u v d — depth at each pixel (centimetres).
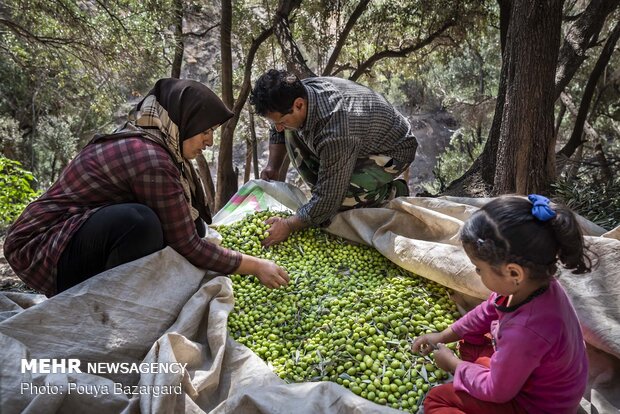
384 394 209
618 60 1084
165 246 244
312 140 297
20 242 231
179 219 239
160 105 245
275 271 265
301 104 286
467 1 886
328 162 292
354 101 303
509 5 670
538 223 166
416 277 281
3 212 612
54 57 898
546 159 427
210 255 251
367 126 304
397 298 261
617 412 197
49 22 841
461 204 301
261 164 1764
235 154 1808
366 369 222
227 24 834
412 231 307
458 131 1464
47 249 226
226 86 879
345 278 287
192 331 227
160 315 225
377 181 327
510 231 166
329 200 298
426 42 950
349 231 318
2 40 945
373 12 953
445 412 187
